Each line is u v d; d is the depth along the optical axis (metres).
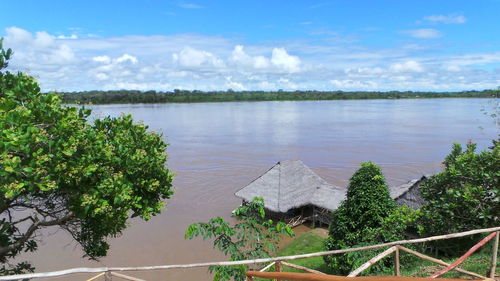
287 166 37.00
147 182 10.90
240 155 62.00
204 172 50.78
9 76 9.93
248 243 8.09
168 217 34.19
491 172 13.03
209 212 35.59
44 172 8.45
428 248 16.34
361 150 65.50
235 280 7.05
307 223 33.44
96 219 10.46
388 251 5.99
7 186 7.77
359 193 16.30
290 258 5.43
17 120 8.44
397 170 51.12
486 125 99.94
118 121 11.69
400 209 15.39
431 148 66.12
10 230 10.84
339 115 149.88
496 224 12.82
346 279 3.51
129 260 25.38
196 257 25.66
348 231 16.89
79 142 9.26
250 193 34.59
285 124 112.19
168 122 120.56
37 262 24.89
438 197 14.60
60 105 10.07
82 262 24.98
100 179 9.70
